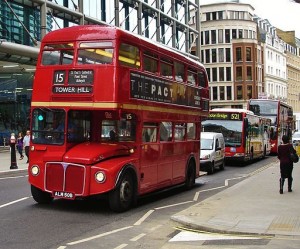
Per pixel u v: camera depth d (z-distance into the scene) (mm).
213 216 10141
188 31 58438
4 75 39594
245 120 27156
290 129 45781
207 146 23203
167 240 8414
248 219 9828
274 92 108250
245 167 26859
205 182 19031
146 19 48906
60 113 11500
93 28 11539
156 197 14523
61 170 11148
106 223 9984
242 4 96062
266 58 103375
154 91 13289
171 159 14758
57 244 8016
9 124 40281
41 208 11617
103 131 12141
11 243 8039
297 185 15867
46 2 33469
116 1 42188
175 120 15031
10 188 15664
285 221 9633
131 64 11914
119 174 11078
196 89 17266
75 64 11500
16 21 31766
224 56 94812
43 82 11789
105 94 11172
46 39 11938
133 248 7805
